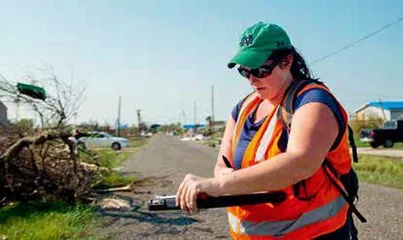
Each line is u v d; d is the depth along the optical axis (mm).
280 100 1766
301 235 1681
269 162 1527
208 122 74812
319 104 1608
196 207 1565
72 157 8133
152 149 32000
